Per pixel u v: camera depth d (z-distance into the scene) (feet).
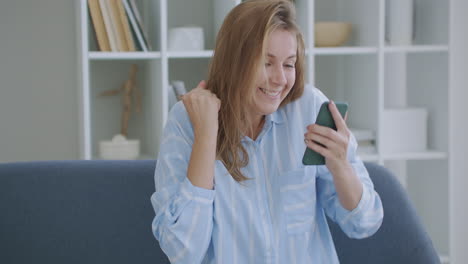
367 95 8.63
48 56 8.77
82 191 5.07
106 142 8.15
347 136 4.12
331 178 4.51
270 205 4.36
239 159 4.29
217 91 4.33
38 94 8.79
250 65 4.00
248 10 4.06
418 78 9.26
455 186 8.86
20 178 5.05
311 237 4.44
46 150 8.87
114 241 5.01
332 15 9.68
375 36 8.31
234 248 4.21
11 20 8.62
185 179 4.03
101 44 7.77
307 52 8.09
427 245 5.09
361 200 4.23
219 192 4.24
